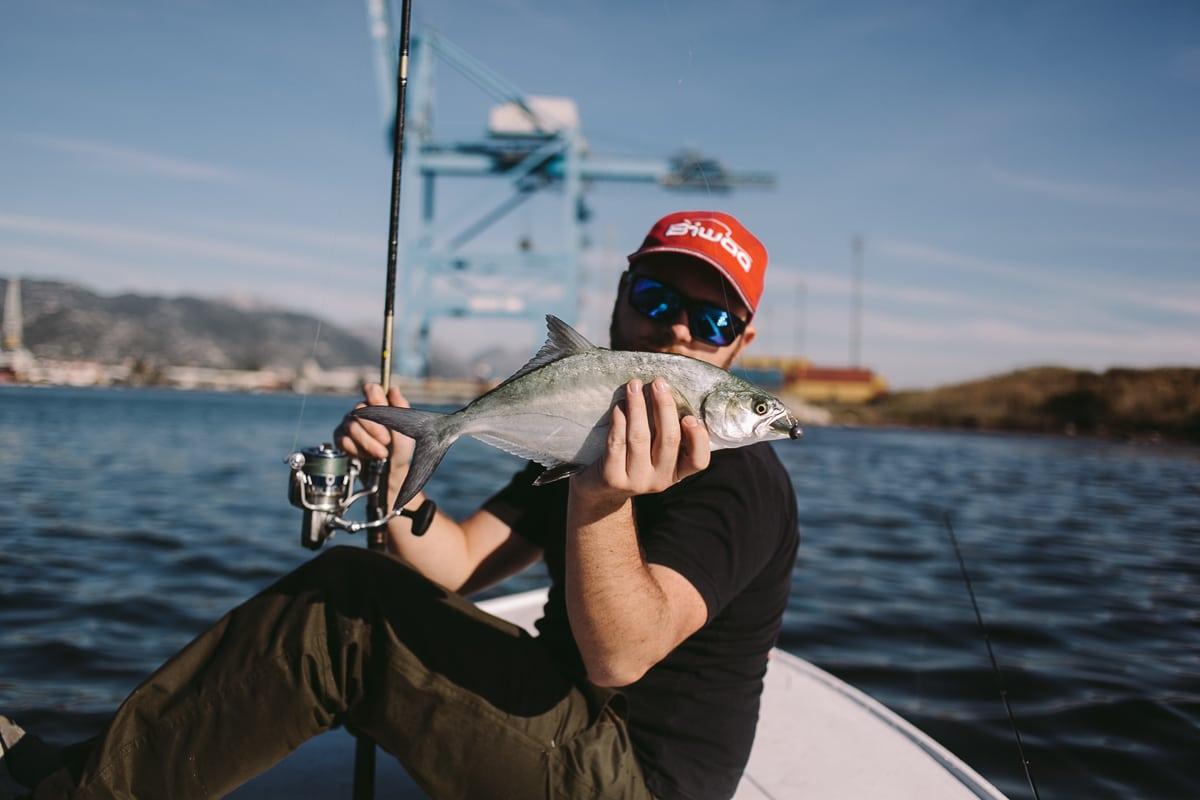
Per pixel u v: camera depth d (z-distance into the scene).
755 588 1.86
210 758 1.69
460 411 1.80
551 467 1.73
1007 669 4.24
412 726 1.71
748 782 2.38
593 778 1.71
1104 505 9.28
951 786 2.38
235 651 1.72
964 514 10.26
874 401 57.56
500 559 2.44
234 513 9.43
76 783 1.68
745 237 2.19
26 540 7.25
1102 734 3.40
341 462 2.06
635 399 1.40
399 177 2.38
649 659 1.57
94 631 4.83
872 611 5.67
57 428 22.08
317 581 1.76
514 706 1.72
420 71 40.97
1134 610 5.01
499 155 42.12
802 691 3.11
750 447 1.92
